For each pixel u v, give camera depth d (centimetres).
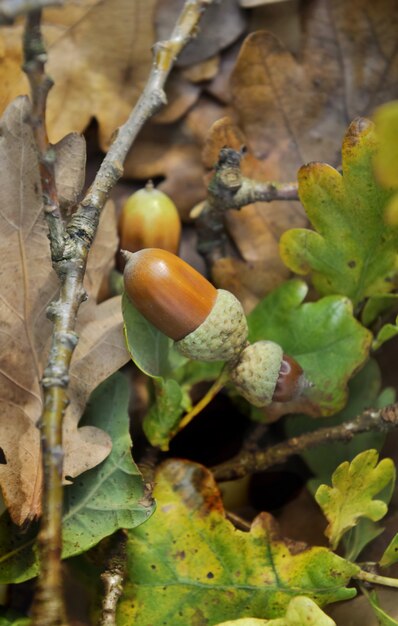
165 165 40
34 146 34
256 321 36
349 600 35
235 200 36
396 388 37
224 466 36
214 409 37
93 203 33
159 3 39
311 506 37
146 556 34
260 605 34
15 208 34
